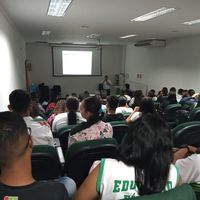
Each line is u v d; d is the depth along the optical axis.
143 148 0.92
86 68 12.21
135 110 3.57
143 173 0.94
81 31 7.09
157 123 0.96
